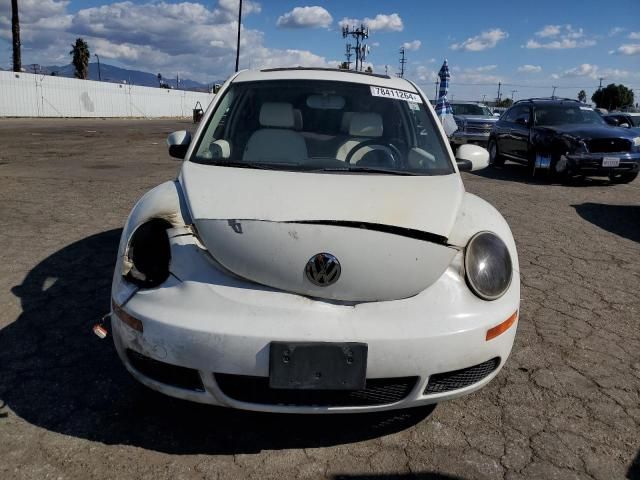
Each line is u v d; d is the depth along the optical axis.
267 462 2.28
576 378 3.06
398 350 2.13
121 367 2.95
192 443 2.38
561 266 5.19
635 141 10.38
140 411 2.57
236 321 2.11
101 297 3.85
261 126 3.34
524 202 8.52
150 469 2.20
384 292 2.21
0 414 2.49
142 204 2.64
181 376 2.21
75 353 3.07
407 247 2.25
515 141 12.25
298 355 2.07
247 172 2.83
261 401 2.19
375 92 3.60
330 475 2.22
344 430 2.52
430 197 2.63
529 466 2.32
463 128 17.67
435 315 2.22
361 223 2.27
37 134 18.59
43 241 5.17
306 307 2.16
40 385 2.74
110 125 27.06
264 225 2.23
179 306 2.17
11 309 3.60
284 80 3.63
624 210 8.22
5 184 8.09
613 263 5.37
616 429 2.60
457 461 2.33
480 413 2.69
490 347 2.30
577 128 10.74
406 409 2.71
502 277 2.40
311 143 3.25
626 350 3.44
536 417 2.68
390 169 3.07
